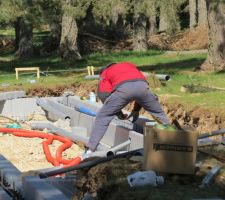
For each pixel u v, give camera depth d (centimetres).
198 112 1062
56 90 1570
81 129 1195
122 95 800
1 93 1446
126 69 816
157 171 551
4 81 1714
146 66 2116
